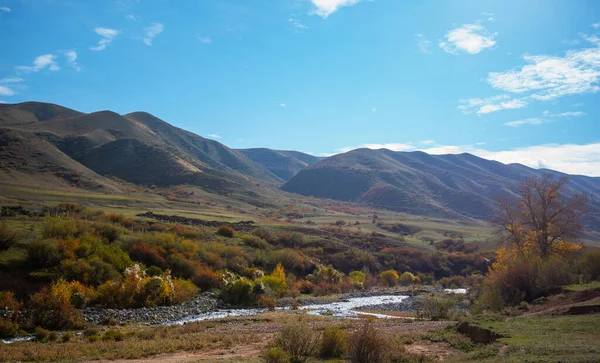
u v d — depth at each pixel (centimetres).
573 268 3816
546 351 1284
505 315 2603
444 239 11219
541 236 4750
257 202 15350
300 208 15925
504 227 5084
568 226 4700
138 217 7412
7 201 6944
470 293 5231
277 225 9469
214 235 7019
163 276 4162
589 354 1186
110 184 12775
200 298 4347
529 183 4966
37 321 2803
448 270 8738
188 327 2758
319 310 4172
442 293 5869
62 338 2414
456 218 17888
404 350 1633
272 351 1591
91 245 4225
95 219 6191
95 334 2581
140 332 2586
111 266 4041
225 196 15050
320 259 7681
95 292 3581
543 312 2286
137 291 3788
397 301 5131
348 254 8150
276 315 3519
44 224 4944
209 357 1780
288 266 6500
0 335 2534
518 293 3400
